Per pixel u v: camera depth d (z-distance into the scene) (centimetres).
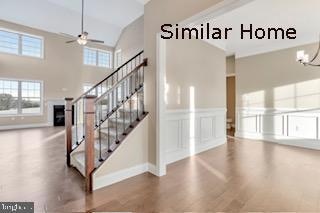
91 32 841
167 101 333
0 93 706
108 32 870
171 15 255
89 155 228
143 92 312
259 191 228
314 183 250
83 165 264
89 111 228
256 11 334
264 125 532
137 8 659
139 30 724
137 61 599
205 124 425
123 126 320
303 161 343
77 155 310
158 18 276
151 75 289
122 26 825
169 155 338
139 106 328
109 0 616
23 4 674
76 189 229
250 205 197
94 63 952
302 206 195
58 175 270
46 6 701
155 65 280
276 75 507
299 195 218
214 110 452
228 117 798
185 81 368
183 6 237
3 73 698
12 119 731
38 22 747
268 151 415
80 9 691
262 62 534
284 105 493
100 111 420
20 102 750
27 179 255
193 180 260
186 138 374
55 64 822
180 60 356
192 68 384
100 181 236
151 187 238
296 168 306
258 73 542
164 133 280
